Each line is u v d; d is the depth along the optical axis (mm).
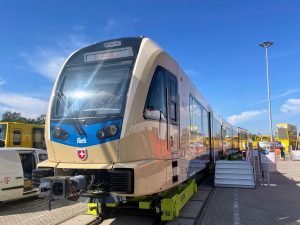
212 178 16281
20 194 9508
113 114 6031
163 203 7266
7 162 9258
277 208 9375
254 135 54312
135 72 6289
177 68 8141
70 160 6238
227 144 24766
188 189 9609
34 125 17688
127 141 5902
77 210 9094
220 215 8492
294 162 31922
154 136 6457
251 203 10102
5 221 8047
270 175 18734
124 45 6652
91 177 6102
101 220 7887
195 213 8664
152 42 7020
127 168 5746
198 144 11070
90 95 6453
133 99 6098
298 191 12562
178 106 8016
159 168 6523
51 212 8922
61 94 6703
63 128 6348
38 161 10773
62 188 5555
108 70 6535
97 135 6016
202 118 12375
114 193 5738
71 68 6926
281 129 53062
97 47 6879
